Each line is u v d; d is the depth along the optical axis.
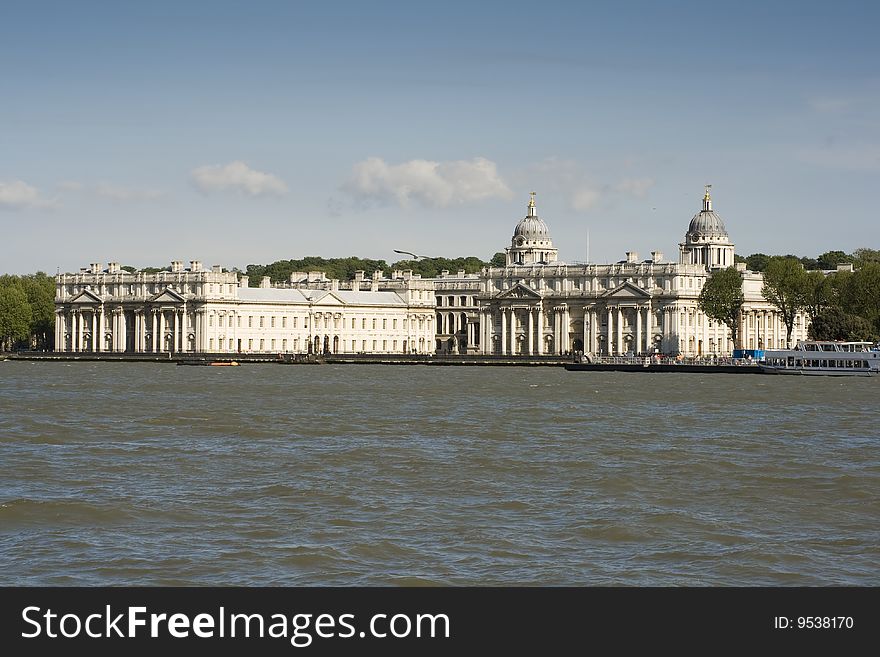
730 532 83.38
